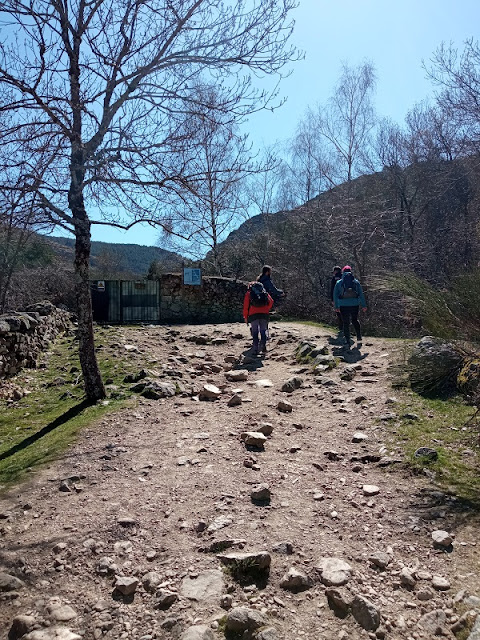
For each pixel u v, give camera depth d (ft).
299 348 30.55
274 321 49.24
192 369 27.48
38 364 28.66
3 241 37.81
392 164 69.26
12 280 53.57
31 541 10.68
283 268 69.67
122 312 52.39
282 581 9.10
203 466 14.40
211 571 9.35
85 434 17.43
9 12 17.25
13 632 8.04
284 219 74.79
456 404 18.13
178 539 10.63
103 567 9.66
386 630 7.92
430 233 59.26
